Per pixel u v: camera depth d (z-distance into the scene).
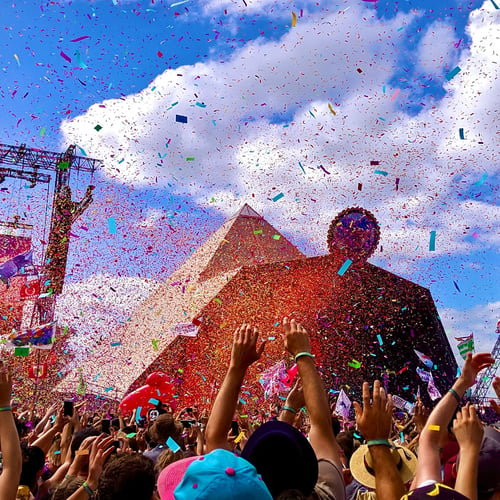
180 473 2.91
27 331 16.00
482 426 3.08
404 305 50.97
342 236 51.34
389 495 2.82
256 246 58.38
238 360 3.62
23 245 38.66
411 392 49.84
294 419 4.34
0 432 3.96
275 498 2.71
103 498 3.56
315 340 48.97
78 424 7.26
